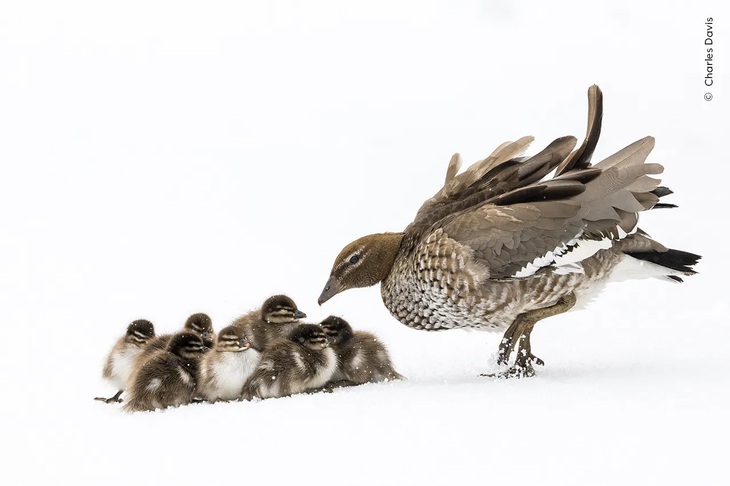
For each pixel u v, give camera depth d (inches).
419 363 630.5
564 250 532.7
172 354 535.2
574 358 597.3
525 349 554.6
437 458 404.5
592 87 571.5
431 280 552.7
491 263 536.1
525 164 585.3
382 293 597.3
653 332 674.8
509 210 541.0
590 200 535.2
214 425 468.1
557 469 386.3
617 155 551.8
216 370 533.6
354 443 426.3
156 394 522.3
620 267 560.1
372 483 386.0
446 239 545.6
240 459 418.3
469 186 605.9
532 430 427.2
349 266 593.6
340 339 569.6
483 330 573.3
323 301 595.2
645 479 373.4
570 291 547.5
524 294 540.4
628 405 454.0
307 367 539.8
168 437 454.6
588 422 433.1
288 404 495.8
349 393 515.8
